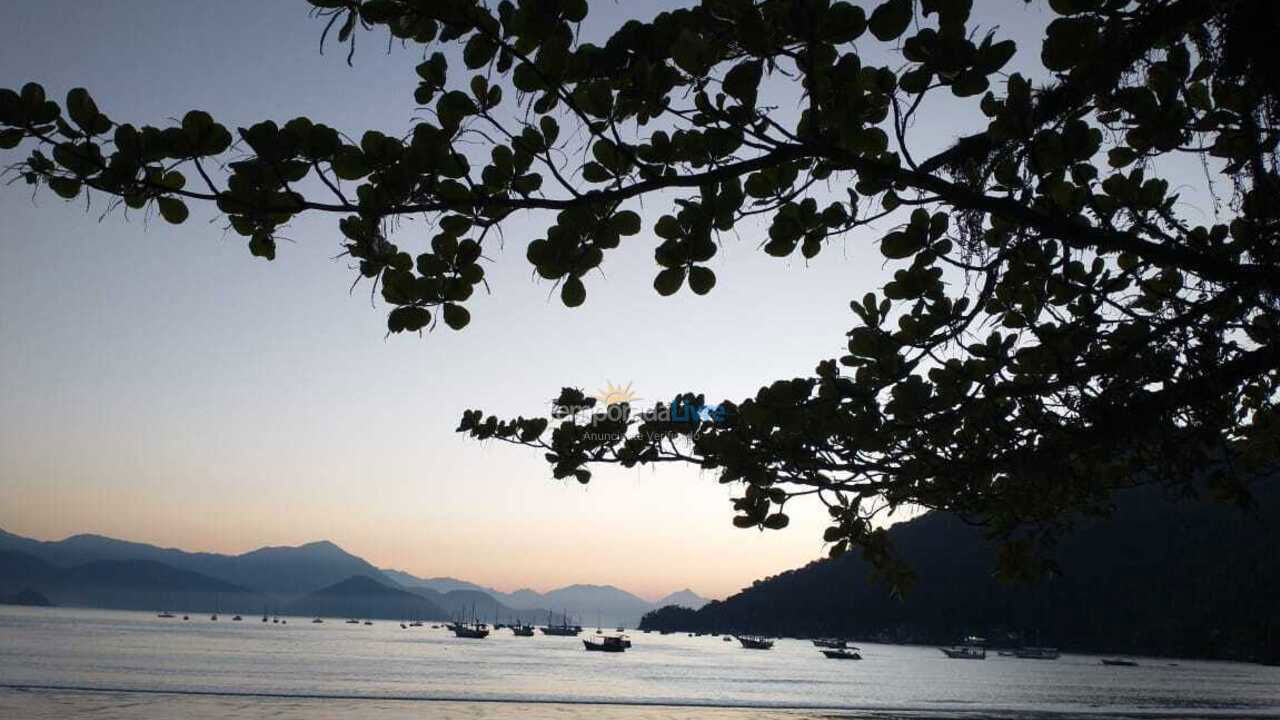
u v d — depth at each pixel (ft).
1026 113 10.11
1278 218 12.83
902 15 8.60
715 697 344.08
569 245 10.36
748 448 15.71
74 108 8.84
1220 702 367.25
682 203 10.13
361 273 10.97
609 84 9.53
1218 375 13.42
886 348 13.78
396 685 336.49
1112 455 14.79
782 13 8.54
